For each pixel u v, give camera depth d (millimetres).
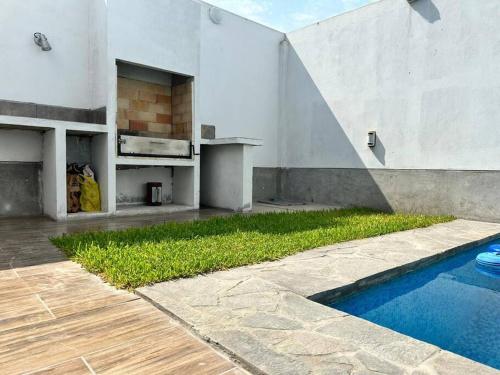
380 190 8664
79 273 3258
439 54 7578
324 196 9867
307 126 10312
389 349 1987
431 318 3113
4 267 3416
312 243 4543
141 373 1746
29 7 6543
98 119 6918
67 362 1829
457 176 7375
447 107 7492
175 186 8477
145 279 2973
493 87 6855
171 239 4469
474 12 7062
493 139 6879
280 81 10859
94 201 6766
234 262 3582
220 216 6773
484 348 2588
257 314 2424
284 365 1797
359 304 3277
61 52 6918
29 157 6609
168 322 2328
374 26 8672
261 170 10484
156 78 8203
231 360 1899
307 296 2807
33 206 6695
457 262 4707
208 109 9094
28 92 6566
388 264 3768
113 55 6539
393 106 8375
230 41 9547
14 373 1720
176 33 7457
